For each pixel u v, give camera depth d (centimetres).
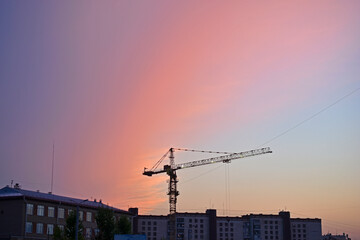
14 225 11475
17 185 12988
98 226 12238
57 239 10781
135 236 9862
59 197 14062
